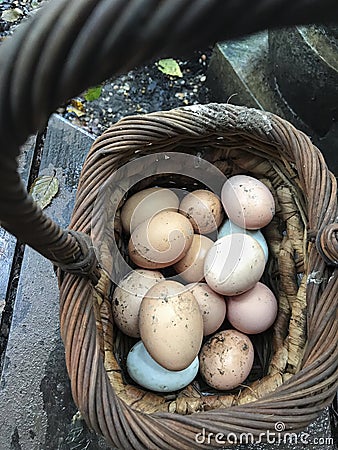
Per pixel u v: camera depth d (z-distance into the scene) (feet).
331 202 1.09
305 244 1.18
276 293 1.28
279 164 1.25
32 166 1.61
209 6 0.35
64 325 0.99
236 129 1.17
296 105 1.64
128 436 0.94
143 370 1.14
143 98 1.91
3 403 1.28
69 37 0.38
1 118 0.42
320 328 1.01
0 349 1.38
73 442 1.25
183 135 1.19
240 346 1.17
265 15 0.35
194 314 1.10
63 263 0.95
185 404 1.11
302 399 0.98
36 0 1.99
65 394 1.29
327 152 1.67
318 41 1.47
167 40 0.36
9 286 1.46
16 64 0.39
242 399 1.10
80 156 1.62
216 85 1.89
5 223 0.68
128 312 1.17
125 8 0.36
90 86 0.42
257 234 1.27
